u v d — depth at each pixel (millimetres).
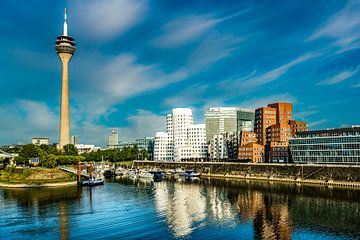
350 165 196625
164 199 156125
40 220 115438
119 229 104125
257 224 108500
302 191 174125
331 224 107312
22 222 113000
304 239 93500
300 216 118125
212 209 131750
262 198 155000
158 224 109500
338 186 191250
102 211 129375
